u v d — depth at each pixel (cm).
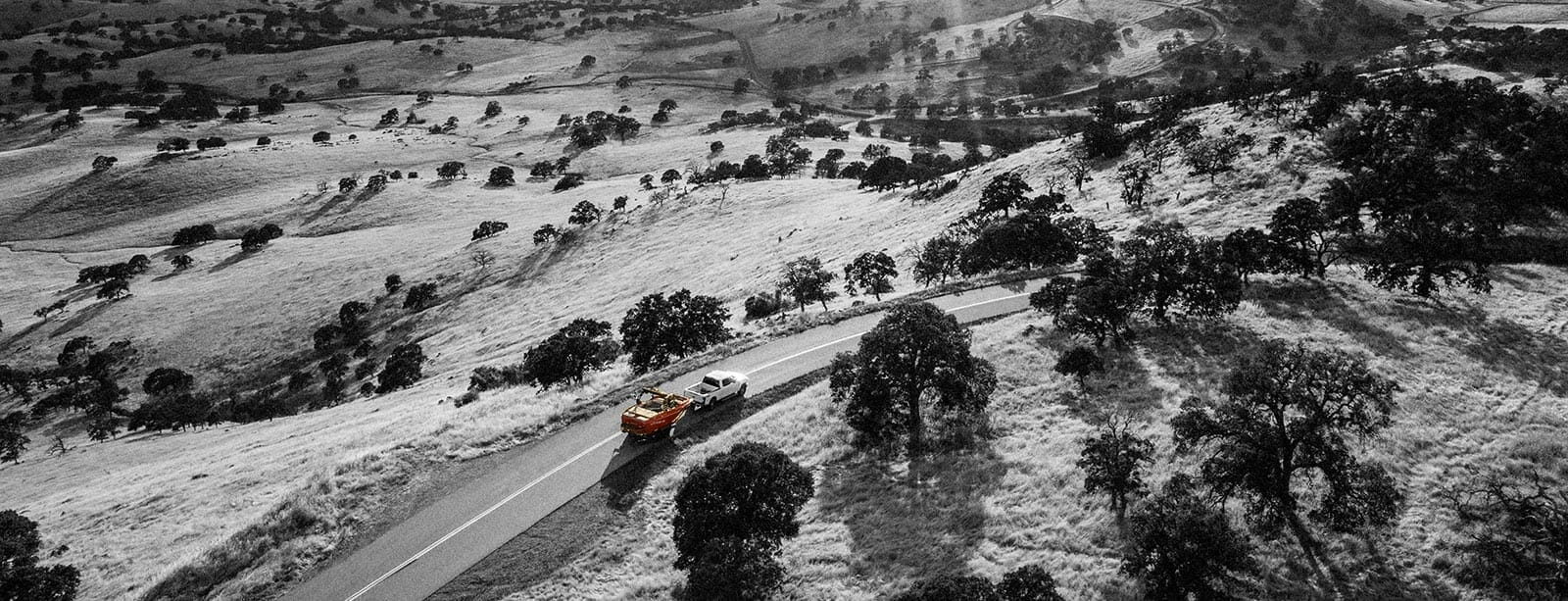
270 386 10762
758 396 4216
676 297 5059
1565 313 4728
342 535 2986
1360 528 2770
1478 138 8238
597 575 2791
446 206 17500
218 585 2756
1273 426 2941
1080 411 3834
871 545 2977
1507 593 2419
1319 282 5381
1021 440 3625
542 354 4938
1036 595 2303
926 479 3384
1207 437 3033
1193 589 2391
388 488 3281
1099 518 2955
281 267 14362
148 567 3284
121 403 10656
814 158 19762
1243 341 4431
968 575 2702
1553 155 7381
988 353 4550
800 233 11519
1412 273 5078
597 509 3148
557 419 3925
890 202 12269
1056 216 8275
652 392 3825
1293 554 2678
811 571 2850
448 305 11994
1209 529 2366
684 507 2734
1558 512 2498
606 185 18562
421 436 3712
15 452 8500
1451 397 3681
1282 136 8838
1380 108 9181
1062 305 4712
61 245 16862
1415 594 2475
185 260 14938
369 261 14112
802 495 2802
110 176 19600
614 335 8012
